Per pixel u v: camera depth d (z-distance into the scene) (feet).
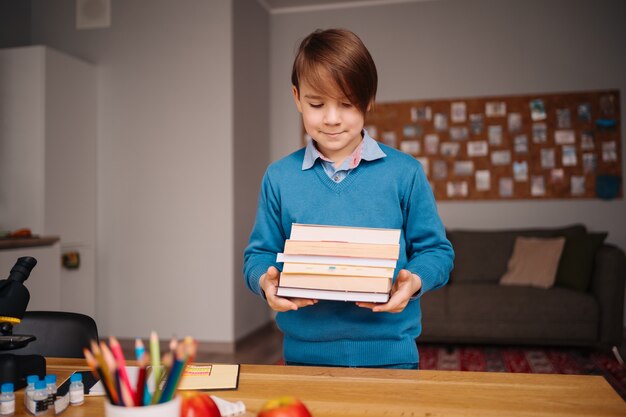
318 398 2.94
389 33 16.46
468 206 16.14
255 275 3.76
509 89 15.93
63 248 12.83
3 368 3.08
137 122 13.97
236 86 13.89
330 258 3.15
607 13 15.51
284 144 16.78
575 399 2.89
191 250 13.67
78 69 13.44
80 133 13.47
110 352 2.14
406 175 4.01
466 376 3.27
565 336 12.75
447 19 16.21
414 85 16.35
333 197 4.01
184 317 13.67
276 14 16.89
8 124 12.41
